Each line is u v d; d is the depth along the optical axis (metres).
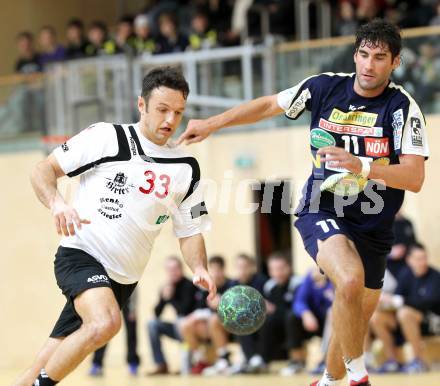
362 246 13.02
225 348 26.03
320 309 25.03
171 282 26.91
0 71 42.31
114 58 30.55
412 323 24.59
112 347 31.23
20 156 32.91
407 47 27.98
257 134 30.28
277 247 31.03
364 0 31.64
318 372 25.00
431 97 28.16
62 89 31.39
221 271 26.11
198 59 29.70
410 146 12.30
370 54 12.17
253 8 33.44
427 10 31.31
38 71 36.47
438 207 28.39
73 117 31.23
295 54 28.70
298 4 33.44
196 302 26.70
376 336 25.50
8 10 42.69
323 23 33.25
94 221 12.55
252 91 29.06
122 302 13.05
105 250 12.55
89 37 37.25
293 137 29.78
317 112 12.91
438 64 28.03
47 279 33.09
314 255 12.61
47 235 33.00
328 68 28.28
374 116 12.55
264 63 28.98
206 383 23.70
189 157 12.85
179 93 12.35
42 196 12.20
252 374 25.52
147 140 12.62
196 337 26.48
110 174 12.52
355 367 12.21
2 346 33.66
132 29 35.00
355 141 12.62
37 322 33.22
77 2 45.22
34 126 32.22
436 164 28.28
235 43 30.88
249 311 12.66
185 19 37.50
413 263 24.62
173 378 25.67
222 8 36.34
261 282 25.88
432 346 25.41
